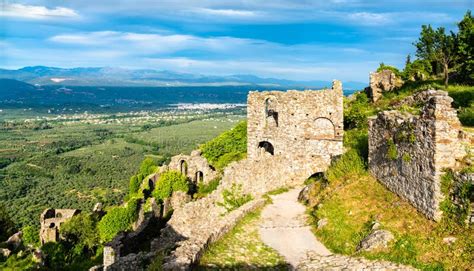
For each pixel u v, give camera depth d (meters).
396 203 24.02
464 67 45.97
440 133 20.55
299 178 40.09
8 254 36.41
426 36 48.75
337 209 26.22
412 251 19.62
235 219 26.72
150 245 32.16
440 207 20.53
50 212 63.53
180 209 31.25
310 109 40.22
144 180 57.31
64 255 49.00
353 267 19.67
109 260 31.73
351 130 42.88
